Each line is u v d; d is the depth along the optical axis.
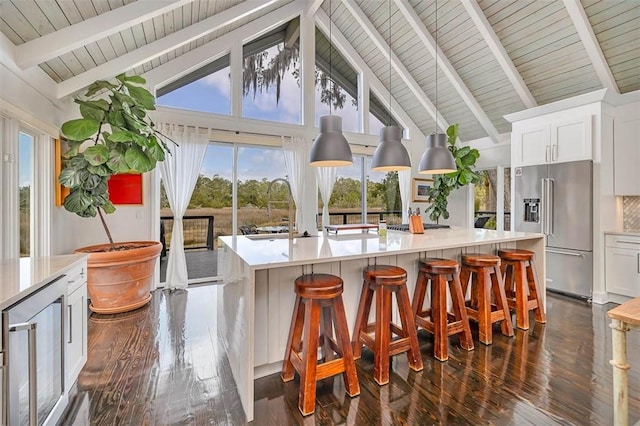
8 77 2.34
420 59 5.17
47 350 1.54
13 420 1.20
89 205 3.04
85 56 3.10
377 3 4.71
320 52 5.56
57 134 3.27
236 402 1.85
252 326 1.72
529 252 3.03
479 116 5.36
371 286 2.16
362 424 1.66
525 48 4.09
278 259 1.88
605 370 2.16
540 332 2.80
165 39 3.58
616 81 3.79
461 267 2.95
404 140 6.33
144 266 3.41
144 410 1.77
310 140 5.21
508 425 1.64
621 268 3.53
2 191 2.44
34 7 2.19
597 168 3.64
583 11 3.34
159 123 4.14
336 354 2.25
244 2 3.93
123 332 2.81
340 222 5.65
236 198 4.73
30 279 1.48
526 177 4.27
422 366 2.20
